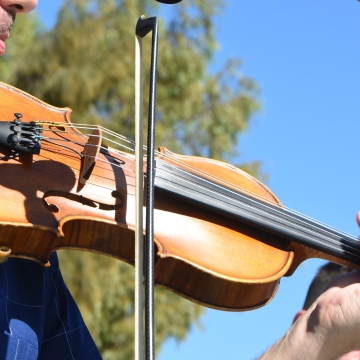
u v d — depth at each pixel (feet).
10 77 63.87
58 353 14.49
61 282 15.06
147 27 12.68
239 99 69.87
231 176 17.19
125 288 58.34
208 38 70.23
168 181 15.34
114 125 62.90
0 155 13.93
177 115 67.31
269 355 13.03
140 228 11.77
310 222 15.92
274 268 15.37
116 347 57.77
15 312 13.38
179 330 60.39
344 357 13.58
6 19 15.05
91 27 64.54
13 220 12.96
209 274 14.58
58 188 14.05
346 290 12.67
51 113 15.88
